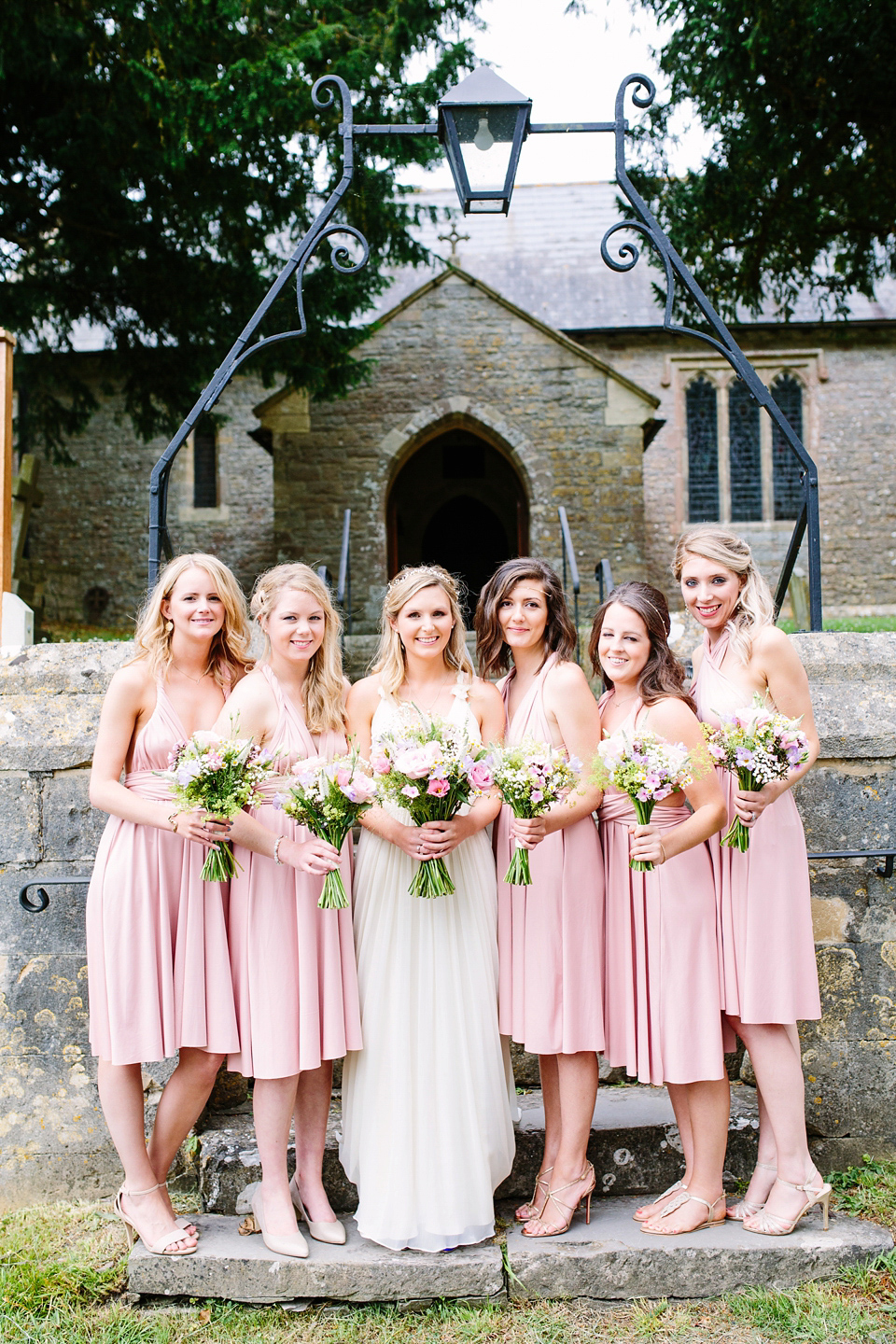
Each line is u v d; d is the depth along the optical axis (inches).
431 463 613.3
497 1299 94.1
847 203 295.0
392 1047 96.3
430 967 97.0
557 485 453.4
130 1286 94.8
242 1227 100.6
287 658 101.0
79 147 290.4
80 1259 100.2
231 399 608.4
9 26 257.4
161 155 294.8
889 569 599.2
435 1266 93.5
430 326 456.1
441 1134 95.2
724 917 100.6
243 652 105.9
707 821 96.5
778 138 268.8
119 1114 96.6
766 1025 100.2
